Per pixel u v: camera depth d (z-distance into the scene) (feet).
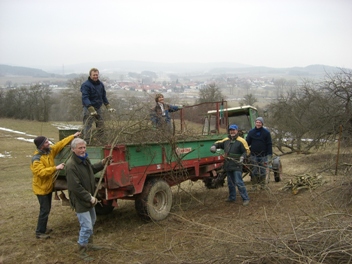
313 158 51.88
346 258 13.34
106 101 24.76
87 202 16.33
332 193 25.99
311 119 55.31
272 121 64.49
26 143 87.25
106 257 16.57
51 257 16.74
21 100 118.11
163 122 23.81
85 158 16.44
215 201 27.37
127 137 20.95
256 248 14.23
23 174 53.57
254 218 21.76
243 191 25.70
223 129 32.04
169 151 22.71
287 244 14.07
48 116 116.98
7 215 24.97
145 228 20.71
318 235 14.49
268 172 30.50
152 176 22.29
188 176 25.39
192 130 27.84
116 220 22.81
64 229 21.16
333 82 49.73
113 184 18.51
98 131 22.06
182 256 15.49
